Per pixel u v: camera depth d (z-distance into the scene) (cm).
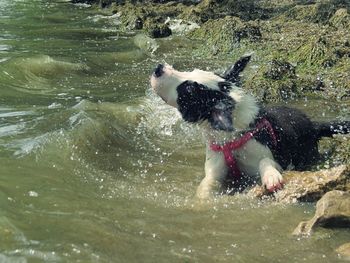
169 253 169
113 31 459
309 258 168
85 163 217
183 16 485
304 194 194
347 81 286
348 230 177
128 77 322
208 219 187
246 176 209
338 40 327
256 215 189
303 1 508
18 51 355
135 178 212
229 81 211
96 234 174
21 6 573
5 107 267
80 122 238
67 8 580
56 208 187
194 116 205
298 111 225
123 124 254
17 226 175
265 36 381
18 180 201
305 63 317
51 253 164
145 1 571
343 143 221
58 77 314
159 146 238
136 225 181
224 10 498
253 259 168
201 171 220
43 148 220
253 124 207
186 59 361
